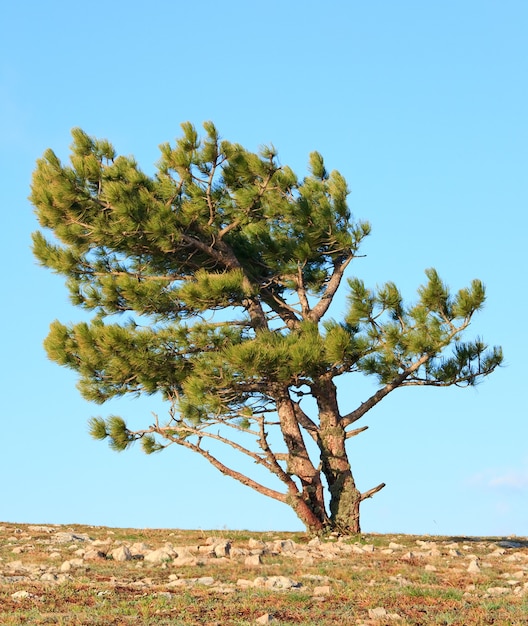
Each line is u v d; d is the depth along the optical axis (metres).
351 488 23.77
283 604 12.19
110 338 22.27
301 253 24.25
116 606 11.87
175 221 22.81
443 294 22.98
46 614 11.30
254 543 18.80
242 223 23.94
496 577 15.61
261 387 23.50
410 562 17.36
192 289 22.38
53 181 21.88
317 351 21.86
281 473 22.89
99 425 23.64
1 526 24.02
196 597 12.62
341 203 24.53
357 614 11.72
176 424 23.89
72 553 17.72
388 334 22.72
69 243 23.30
